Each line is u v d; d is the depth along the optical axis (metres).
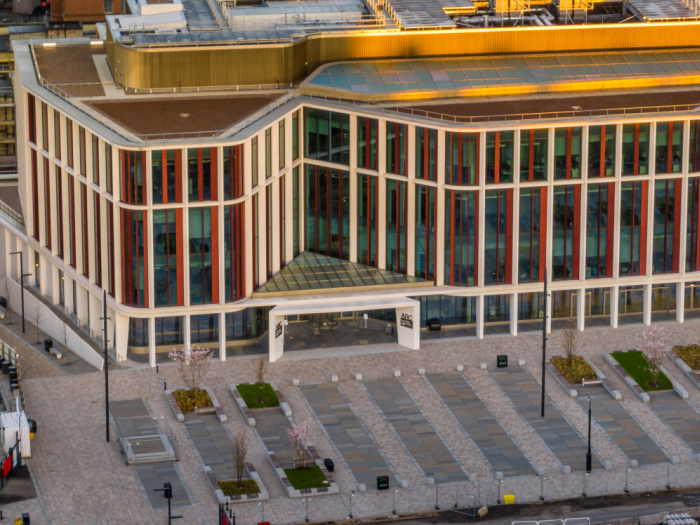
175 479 174.75
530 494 173.25
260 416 188.75
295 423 187.50
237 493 171.12
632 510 169.88
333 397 193.75
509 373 199.88
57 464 177.38
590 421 179.12
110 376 197.75
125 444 178.88
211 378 197.50
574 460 180.38
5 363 199.88
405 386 196.38
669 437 185.25
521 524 166.38
